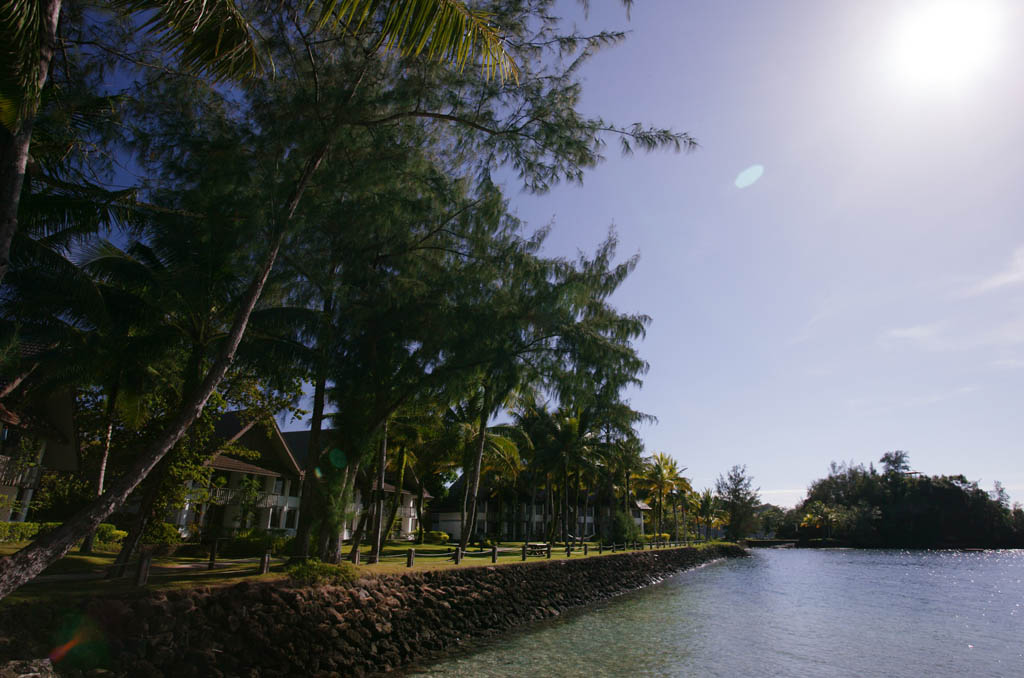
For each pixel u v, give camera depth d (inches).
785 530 4815.5
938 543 4200.3
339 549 693.3
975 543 4202.8
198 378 625.9
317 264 568.4
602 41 438.6
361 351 686.5
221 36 289.6
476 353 647.1
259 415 946.1
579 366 649.6
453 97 458.3
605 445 1926.7
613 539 2160.4
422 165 508.1
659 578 1706.4
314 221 485.4
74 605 394.0
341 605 568.4
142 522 585.6
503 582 883.4
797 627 892.0
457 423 1384.1
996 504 4357.8
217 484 1185.4
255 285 383.9
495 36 270.2
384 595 635.5
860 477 4785.9
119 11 350.6
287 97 434.9
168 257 589.3
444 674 562.9
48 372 669.9
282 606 514.9
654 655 668.1
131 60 406.3
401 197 506.9
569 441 1857.8
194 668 429.4
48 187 410.6
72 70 394.6
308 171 420.5
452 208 591.2
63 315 561.3
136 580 476.7
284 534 1258.6
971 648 756.0
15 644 350.6
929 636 838.5
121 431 901.2
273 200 418.0
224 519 1384.1
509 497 2513.5
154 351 599.5
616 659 643.5
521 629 828.6
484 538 2025.1
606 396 673.6
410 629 642.2
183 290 537.6
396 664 591.5
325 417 691.4
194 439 733.3
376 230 523.2
